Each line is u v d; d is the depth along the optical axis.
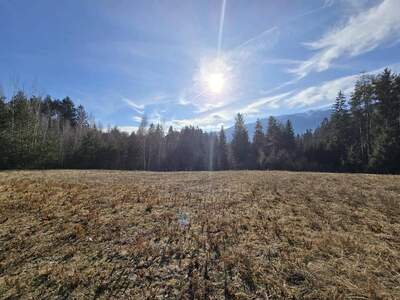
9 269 3.67
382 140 28.27
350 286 3.18
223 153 52.66
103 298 3.04
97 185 9.45
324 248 4.22
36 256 4.02
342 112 39.31
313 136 55.66
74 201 6.94
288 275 3.45
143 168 48.94
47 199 7.00
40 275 3.50
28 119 26.56
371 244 4.38
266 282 3.30
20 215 5.76
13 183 8.98
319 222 5.52
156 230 5.03
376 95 32.94
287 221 5.60
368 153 31.14
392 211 6.16
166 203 7.09
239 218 5.79
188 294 3.07
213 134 59.06
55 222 5.41
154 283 3.30
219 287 3.21
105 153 41.22
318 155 43.25
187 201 7.38
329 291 3.10
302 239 4.60
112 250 4.19
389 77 31.53
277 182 11.02
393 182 10.00
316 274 3.46
